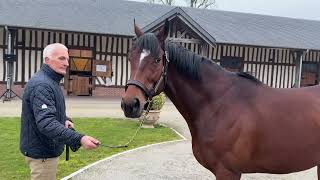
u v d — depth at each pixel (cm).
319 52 2028
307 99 327
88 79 1717
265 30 2038
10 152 655
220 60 1862
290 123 316
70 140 286
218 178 322
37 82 302
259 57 1923
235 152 314
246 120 313
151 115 957
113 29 1592
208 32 1711
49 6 1752
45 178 324
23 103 314
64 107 326
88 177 544
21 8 1645
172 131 953
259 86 331
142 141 816
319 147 322
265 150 315
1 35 1578
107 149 727
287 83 1973
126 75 1741
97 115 1161
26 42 1599
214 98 323
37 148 315
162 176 567
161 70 299
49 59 312
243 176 567
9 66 1442
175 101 332
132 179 547
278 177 569
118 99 1625
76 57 1683
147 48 292
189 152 728
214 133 318
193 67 322
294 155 318
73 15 1691
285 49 1836
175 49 319
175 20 1603
